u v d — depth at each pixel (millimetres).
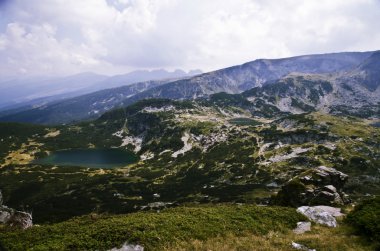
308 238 23469
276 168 170125
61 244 21891
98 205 129125
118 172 197000
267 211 30344
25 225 35406
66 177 183750
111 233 23250
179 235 23562
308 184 46844
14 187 165125
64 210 123625
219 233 24703
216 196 130250
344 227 25969
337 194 44094
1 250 22312
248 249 21578
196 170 188500
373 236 22469
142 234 22859
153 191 150500
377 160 176500
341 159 173500
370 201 27891
